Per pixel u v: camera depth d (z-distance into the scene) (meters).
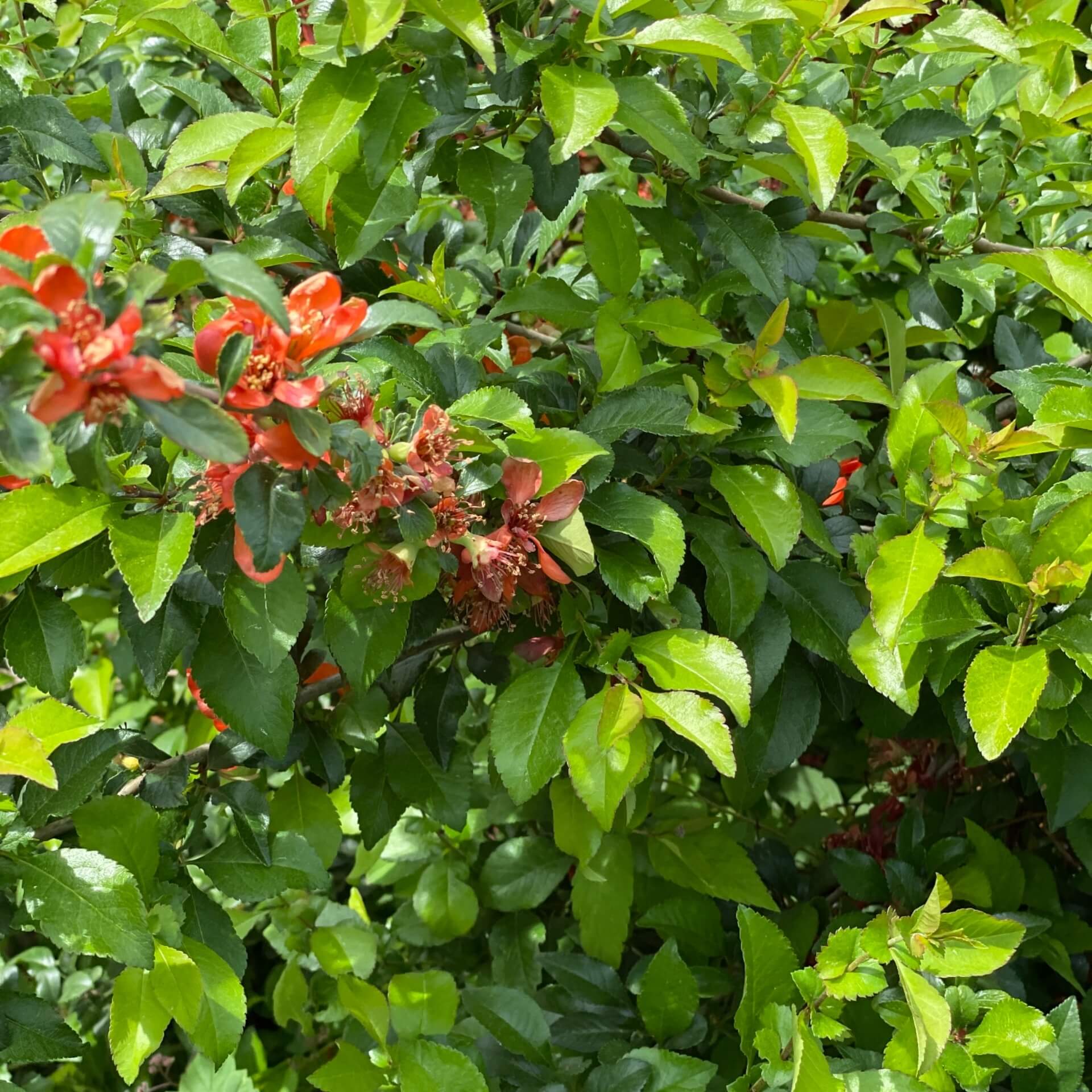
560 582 1.51
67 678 1.56
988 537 1.58
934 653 1.63
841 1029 1.59
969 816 2.36
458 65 1.50
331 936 2.23
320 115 1.43
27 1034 1.56
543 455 1.46
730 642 1.50
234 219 1.93
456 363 1.62
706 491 1.76
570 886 2.80
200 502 1.37
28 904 1.51
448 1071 1.78
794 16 1.66
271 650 1.41
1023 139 1.93
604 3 1.50
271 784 2.86
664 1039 1.91
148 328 0.98
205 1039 1.58
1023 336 2.17
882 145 1.78
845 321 2.08
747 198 2.05
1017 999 1.72
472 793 2.51
